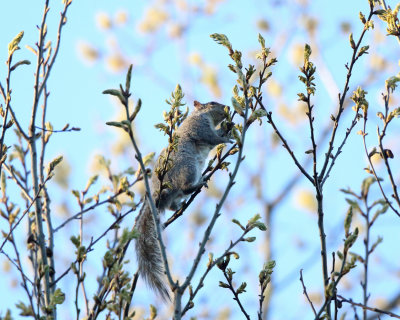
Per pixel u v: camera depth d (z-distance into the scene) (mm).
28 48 10492
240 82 7812
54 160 9906
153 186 13703
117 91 7039
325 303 7477
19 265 9023
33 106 10086
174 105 9016
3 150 9664
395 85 8906
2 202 10094
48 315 7566
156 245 11945
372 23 9023
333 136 8969
